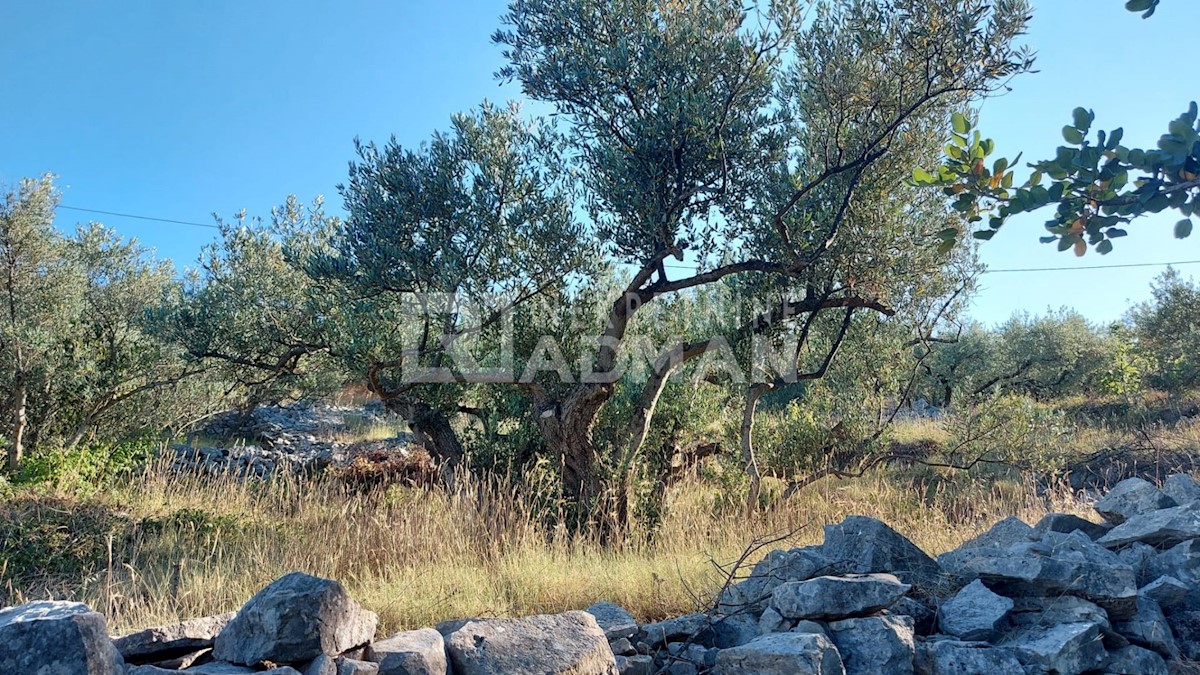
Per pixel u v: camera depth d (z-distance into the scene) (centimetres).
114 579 615
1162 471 1088
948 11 685
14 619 244
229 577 562
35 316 1161
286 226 1262
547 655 331
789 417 1062
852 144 782
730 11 732
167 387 1288
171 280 1414
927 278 908
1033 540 480
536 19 769
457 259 780
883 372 1007
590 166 777
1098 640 372
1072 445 1212
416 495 856
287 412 1786
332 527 688
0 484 871
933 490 1038
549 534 704
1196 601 446
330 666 293
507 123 874
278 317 1052
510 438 925
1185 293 1766
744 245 817
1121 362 1677
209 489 948
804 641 336
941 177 288
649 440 936
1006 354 2091
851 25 751
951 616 397
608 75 729
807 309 861
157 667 291
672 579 516
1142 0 232
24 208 1156
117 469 1020
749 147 756
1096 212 254
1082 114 247
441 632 362
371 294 814
